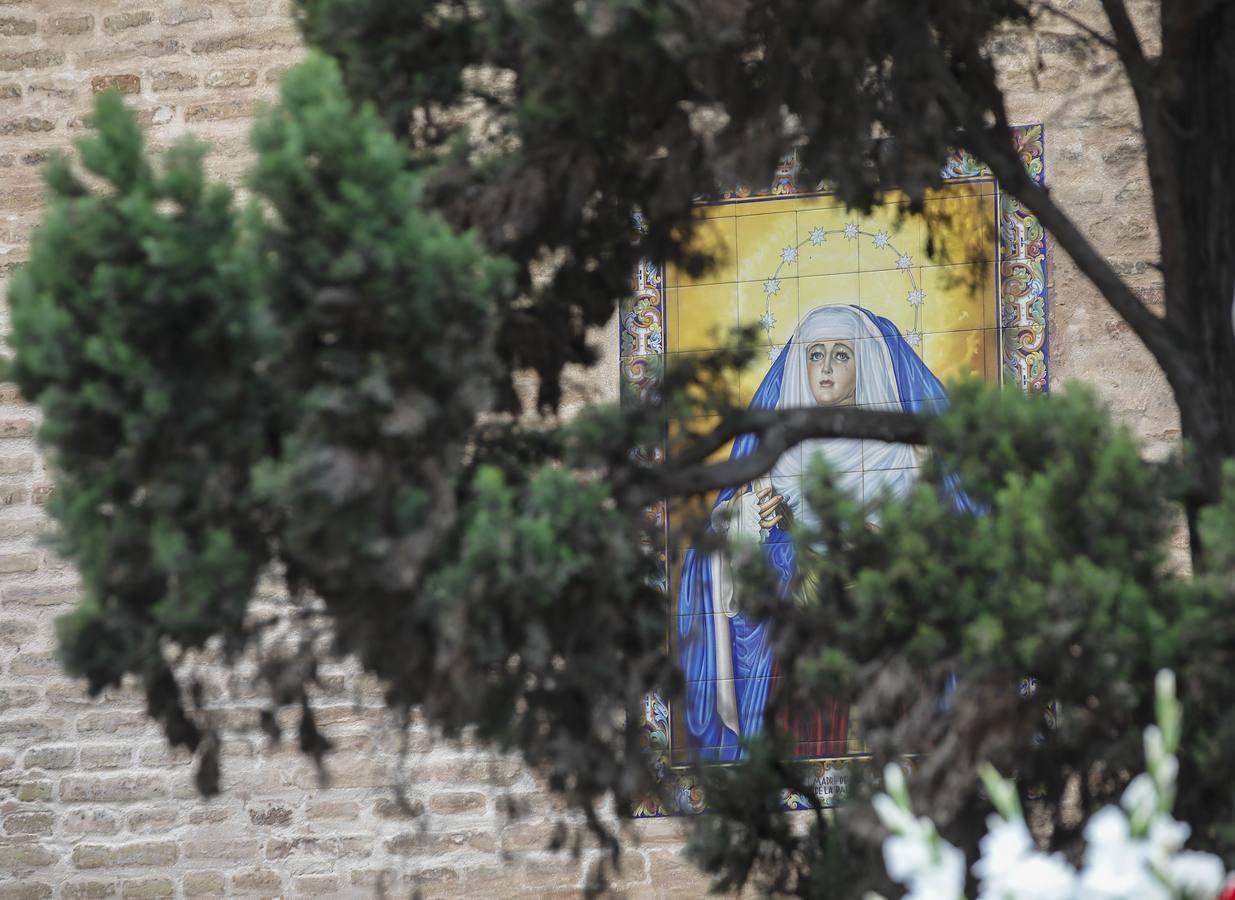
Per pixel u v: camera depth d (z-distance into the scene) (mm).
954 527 14414
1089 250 17359
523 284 17141
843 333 28562
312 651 14727
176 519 13680
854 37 15523
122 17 32281
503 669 14438
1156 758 9680
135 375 13141
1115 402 27656
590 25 14516
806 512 27641
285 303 13328
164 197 13484
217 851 29172
